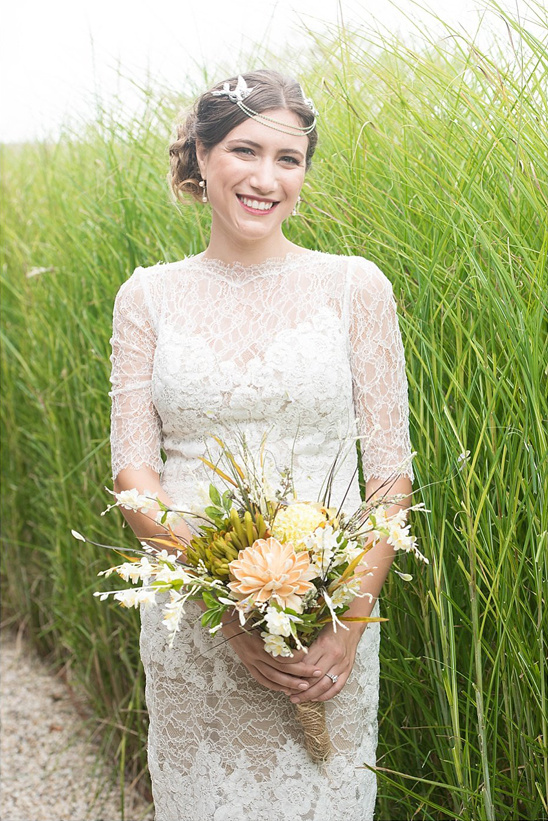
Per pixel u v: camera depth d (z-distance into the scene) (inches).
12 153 183.5
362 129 83.2
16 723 135.1
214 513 61.4
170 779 75.4
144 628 76.0
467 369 76.4
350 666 66.7
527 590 71.4
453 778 76.1
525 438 66.9
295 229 95.1
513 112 73.2
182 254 101.9
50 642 152.7
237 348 69.7
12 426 156.0
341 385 68.9
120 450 73.4
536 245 72.4
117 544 117.3
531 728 70.2
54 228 140.0
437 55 86.4
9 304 158.7
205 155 70.1
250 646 64.4
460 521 74.3
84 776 121.6
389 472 69.9
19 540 157.9
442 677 73.7
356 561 59.4
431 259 77.7
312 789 70.7
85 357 122.9
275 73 68.4
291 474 66.4
